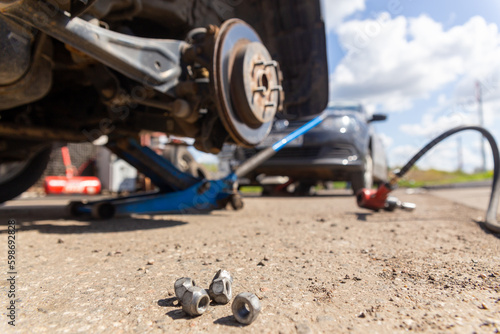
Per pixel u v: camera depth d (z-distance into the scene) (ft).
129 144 9.93
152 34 8.58
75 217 9.91
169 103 7.34
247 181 21.22
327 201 16.42
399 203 10.56
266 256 5.01
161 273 4.17
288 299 3.25
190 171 17.01
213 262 4.69
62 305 3.15
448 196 20.10
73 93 9.66
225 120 7.17
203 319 2.82
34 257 5.04
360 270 4.24
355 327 2.64
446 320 2.74
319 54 10.75
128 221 8.98
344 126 17.51
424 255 5.02
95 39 5.58
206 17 9.02
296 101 11.36
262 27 10.81
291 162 17.81
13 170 11.67
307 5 10.18
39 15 4.73
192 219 9.39
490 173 59.41
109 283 3.79
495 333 2.51
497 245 5.72
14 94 6.01
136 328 2.67
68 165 30.45
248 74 7.29
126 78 7.43
